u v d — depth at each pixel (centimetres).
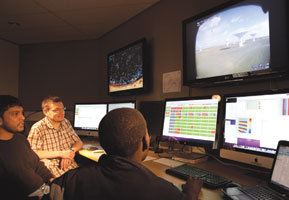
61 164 184
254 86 146
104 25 303
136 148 67
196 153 170
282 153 94
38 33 334
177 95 207
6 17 276
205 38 168
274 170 95
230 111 132
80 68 363
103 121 69
